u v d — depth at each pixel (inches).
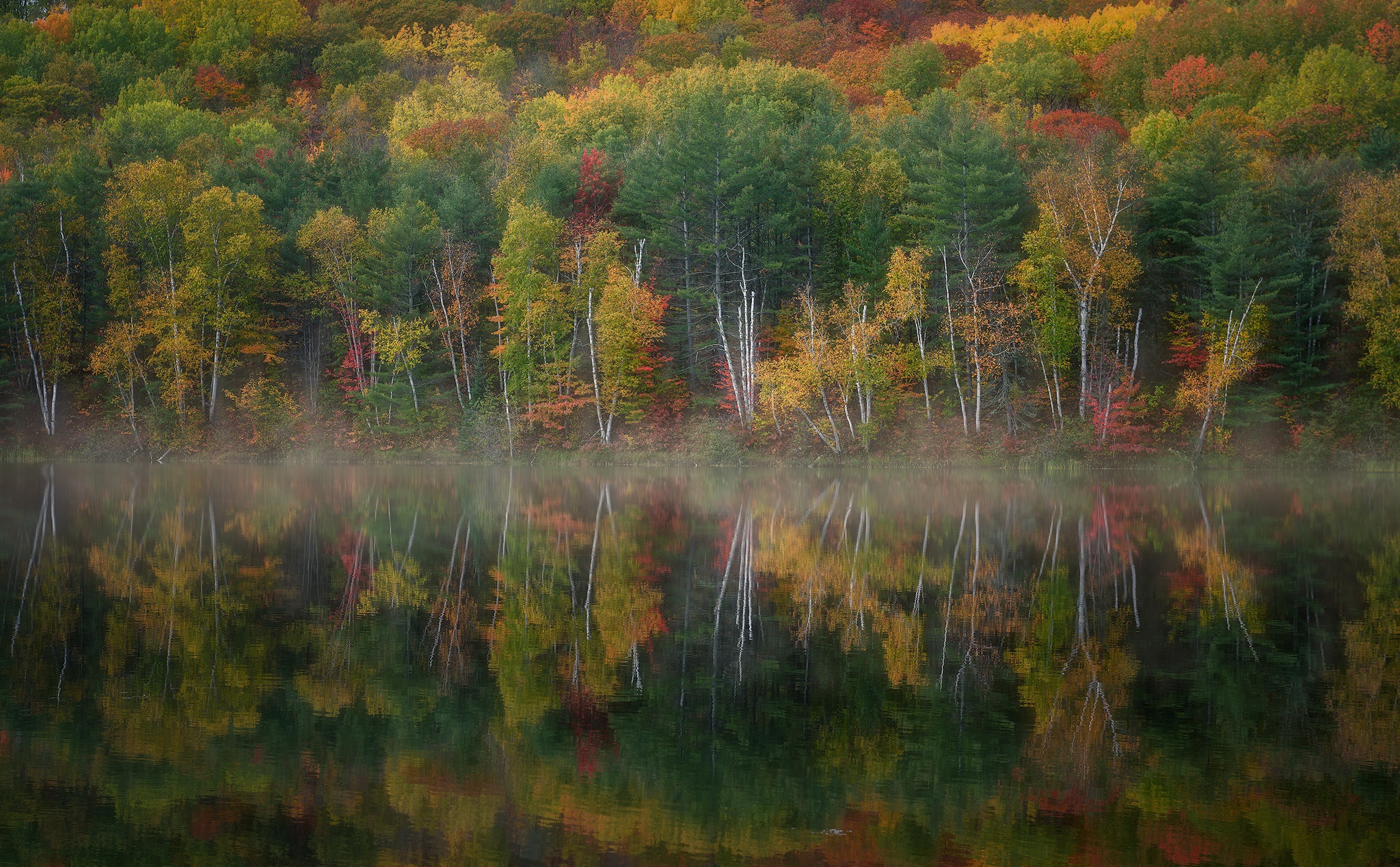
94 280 2657.5
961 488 1836.9
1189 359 2273.6
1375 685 617.6
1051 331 2233.0
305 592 880.9
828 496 1713.8
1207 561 1039.6
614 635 743.7
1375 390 2230.6
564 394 2493.8
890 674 645.3
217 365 2508.6
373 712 571.5
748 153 2388.0
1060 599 860.0
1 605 816.3
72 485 1825.8
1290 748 514.3
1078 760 503.5
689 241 2439.7
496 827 430.9
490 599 858.8
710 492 1793.8
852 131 2886.3
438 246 2566.4
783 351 2501.2
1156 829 426.6
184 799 456.1
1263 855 402.6
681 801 454.9
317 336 2689.5
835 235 2524.6
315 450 2516.0
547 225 2448.3
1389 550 1101.1
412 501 1620.3
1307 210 2340.1
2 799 453.4
